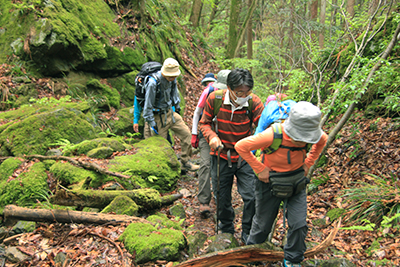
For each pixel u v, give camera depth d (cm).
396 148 410
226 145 288
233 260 236
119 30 699
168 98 477
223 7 1706
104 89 604
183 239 265
